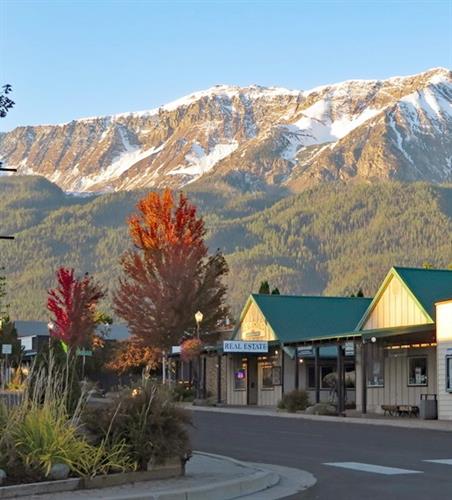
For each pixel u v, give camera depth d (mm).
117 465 14188
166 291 59688
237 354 52594
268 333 51000
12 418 14133
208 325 60375
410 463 18328
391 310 39875
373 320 41000
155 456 14742
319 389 45656
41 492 13031
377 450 21375
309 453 20797
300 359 48812
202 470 16094
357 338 38312
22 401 14625
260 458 19688
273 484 15312
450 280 39344
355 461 18891
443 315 35062
